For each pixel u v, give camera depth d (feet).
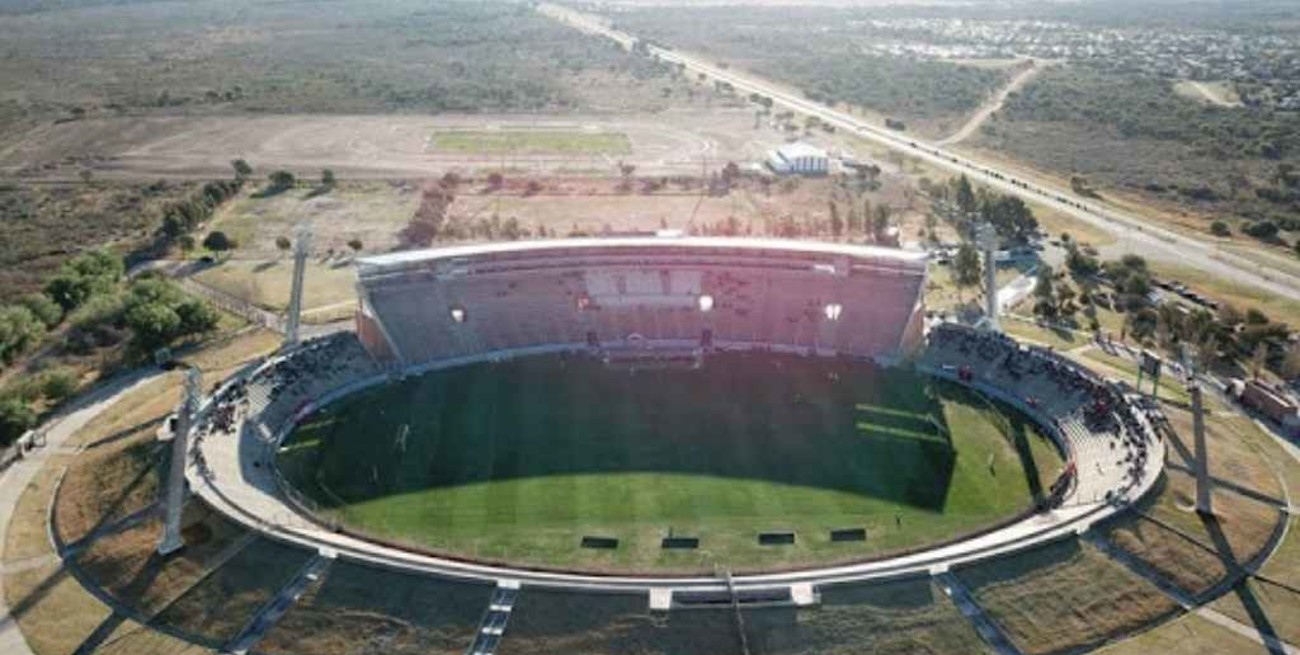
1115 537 358.84
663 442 448.24
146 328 537.65
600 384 506.48
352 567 338.54
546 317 554.46
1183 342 516.73
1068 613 327.26
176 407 465.06
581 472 422.00
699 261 581.94
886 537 375.66
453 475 418.31
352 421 464.65
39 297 596.70
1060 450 442.50
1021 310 620.90
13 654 312.50
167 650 313.73
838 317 549.54
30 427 449.89
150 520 369.50
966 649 313.53
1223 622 326.44
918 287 553.23
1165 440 431.02
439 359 524.93
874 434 456.04
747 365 526.16
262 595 330.34
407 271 552.82
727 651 308.81
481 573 336.08
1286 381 521.65
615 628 315.58
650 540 372.99
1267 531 371.76
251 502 379.55
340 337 521.65
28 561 357.00
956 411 477.77
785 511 393.09
